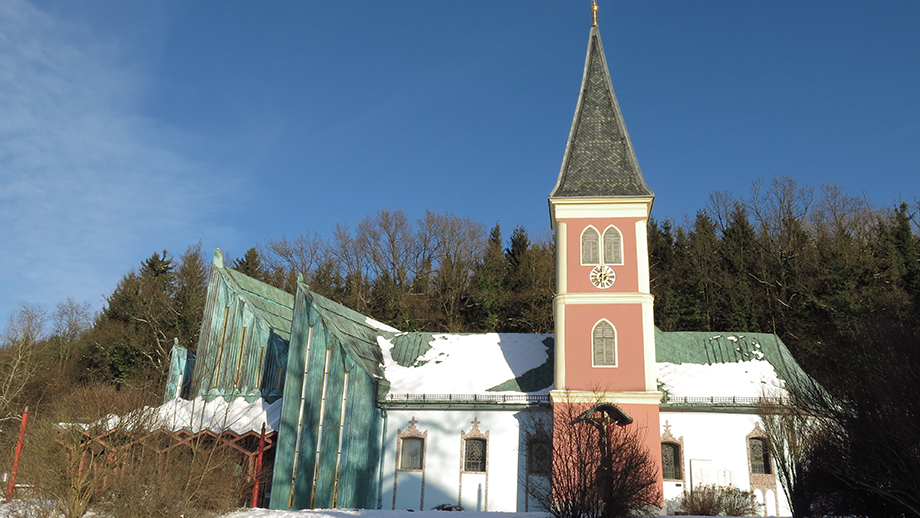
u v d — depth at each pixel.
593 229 33.94
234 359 38.41
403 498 31.94
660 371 34.53
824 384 18.44
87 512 22.83
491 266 66.25
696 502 29.50
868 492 16.89
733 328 51.16
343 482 30.66
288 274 72.00
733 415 31.61
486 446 32.12
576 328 32.50
